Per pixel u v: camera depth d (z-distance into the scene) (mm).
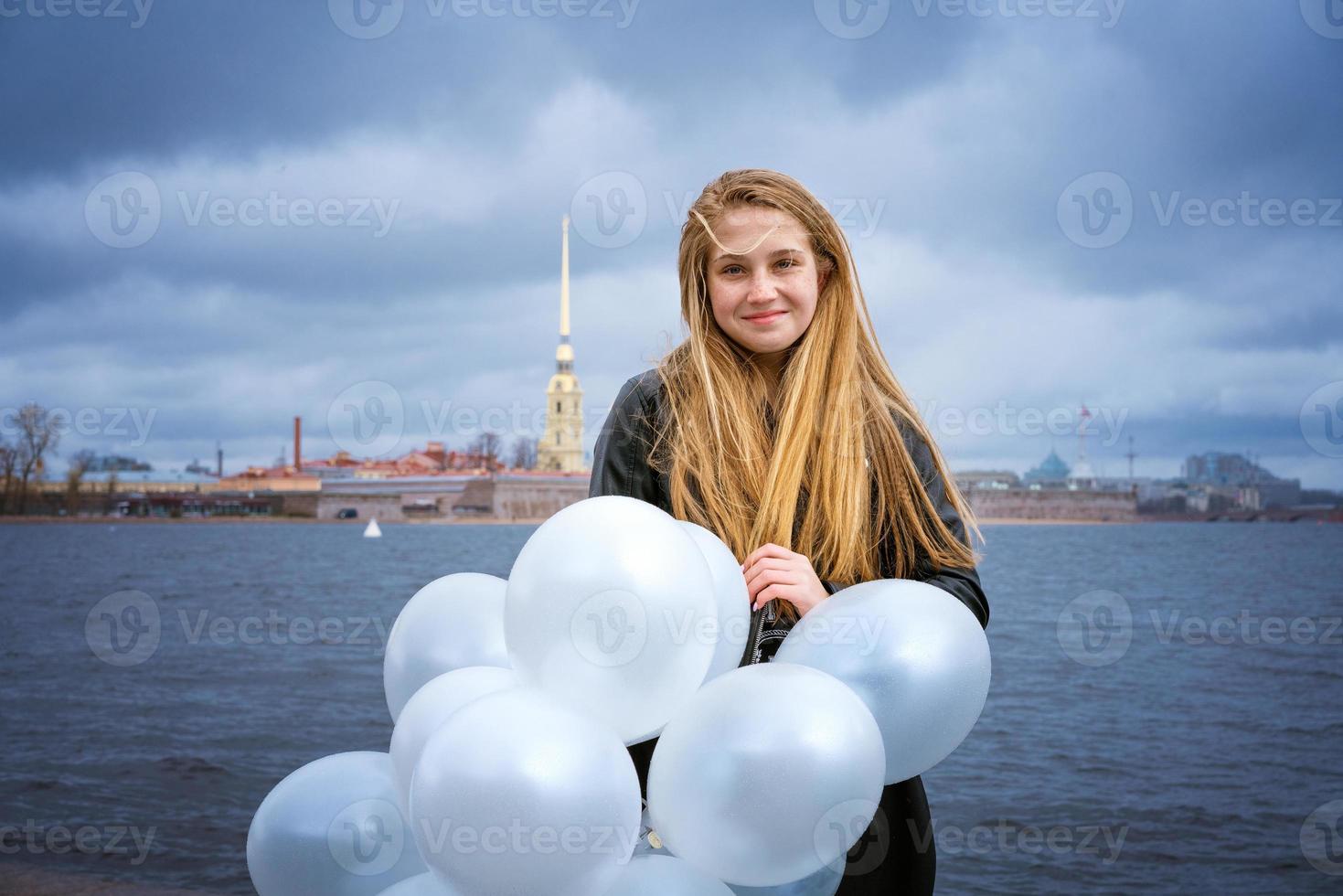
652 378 2324
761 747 1542
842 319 2195
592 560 1553
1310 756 15156
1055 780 13742
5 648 26344
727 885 1701
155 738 16000
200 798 12211
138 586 43250
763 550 1961
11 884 3914
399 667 2045
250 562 53938
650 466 2248
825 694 1604
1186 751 15688
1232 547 64938
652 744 1976
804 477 2156
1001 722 18016
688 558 1614
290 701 19375
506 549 61281
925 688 1718
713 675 1801
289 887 1787
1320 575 49062
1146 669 24531
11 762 14164
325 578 46594
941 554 2129
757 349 2152
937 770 14312
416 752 1735
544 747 1464
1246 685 22297
